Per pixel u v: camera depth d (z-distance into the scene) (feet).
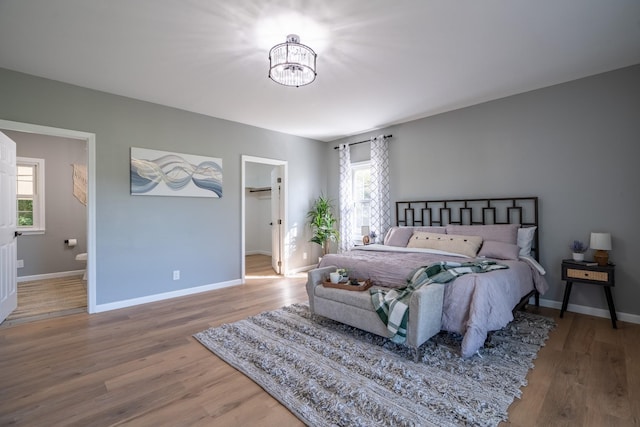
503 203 12.80
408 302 7.84
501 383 6.57
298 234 19.03
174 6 6.93
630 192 10.16
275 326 9.89
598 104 10.67
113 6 6.91
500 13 7.24
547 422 5.39
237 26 7.69
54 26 7.64
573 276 10.39
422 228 14.02
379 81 11.02
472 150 13.61
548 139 11.70
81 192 18.16
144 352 8.24
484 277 8.09
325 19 7.42
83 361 7.75
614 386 6.46
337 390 6.36
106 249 11.79
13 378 6.97
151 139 12.94
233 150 15.69
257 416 5.68
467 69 10.16
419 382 6.63
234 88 11.57
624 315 10.30
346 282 9.95
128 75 10.43
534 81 11.20
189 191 13.99
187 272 14.01
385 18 7.40
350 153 18.88
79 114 11.24
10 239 11.14
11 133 16.20
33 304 12.42
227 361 7.68
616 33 8.13
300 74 8.74
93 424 5.47
